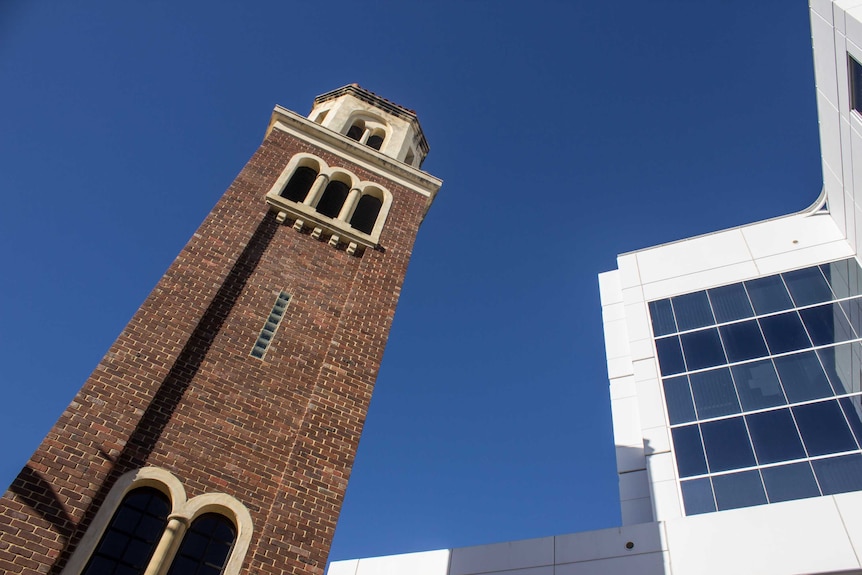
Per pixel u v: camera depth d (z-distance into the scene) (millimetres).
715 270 27078
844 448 17953
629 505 20766
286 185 20750
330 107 27500
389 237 20609
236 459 13242
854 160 22125
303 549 12352
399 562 21359
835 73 22031
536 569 18250
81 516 10977
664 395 22828
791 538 15258
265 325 16109
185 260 16297
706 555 15906
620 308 28453
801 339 22031
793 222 27172
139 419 12656
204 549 11945
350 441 14570
